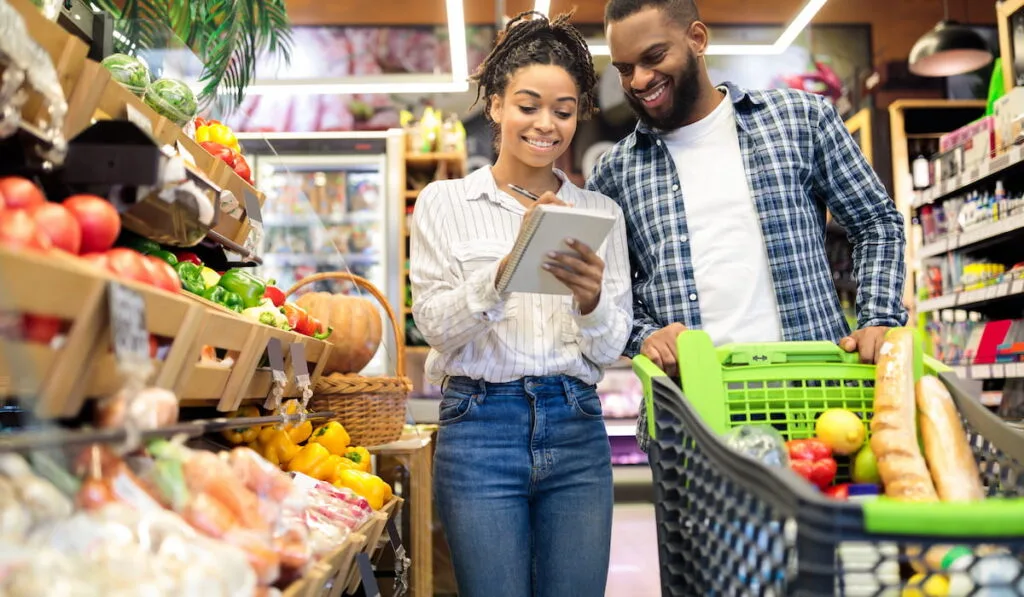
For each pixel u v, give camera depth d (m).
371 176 7.31
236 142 2.36
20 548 0.84
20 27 1.06
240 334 1.53
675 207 2.27
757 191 2.25
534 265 1.67
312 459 2.12
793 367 1.73
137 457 1.13
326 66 8.49
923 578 0.99
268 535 1.21
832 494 1.54
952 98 8.49
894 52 8.55
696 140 2.31
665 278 2.26
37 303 0.90
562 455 1.92
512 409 1.91
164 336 1.23
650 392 1.56
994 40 8.51
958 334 4.95
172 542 0.99
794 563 1.02
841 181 2.30
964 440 1.46
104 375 1.07
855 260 2.34
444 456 1.95
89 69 1.32
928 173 5.71
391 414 2.90
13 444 0.84
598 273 1.70
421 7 8.51
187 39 2.59
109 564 0.90
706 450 1.26
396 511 2.52
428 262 1.99
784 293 2.22
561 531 1.93
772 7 8.59
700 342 1.70
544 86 1.90
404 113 7.90
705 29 2.24
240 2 2.76
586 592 1.91
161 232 1.45
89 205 1.17
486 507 1.88
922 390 1.52
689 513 1.38
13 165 1.18
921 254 5.24
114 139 1.23
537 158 1.94
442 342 1.85
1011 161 4.09
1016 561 1.04
